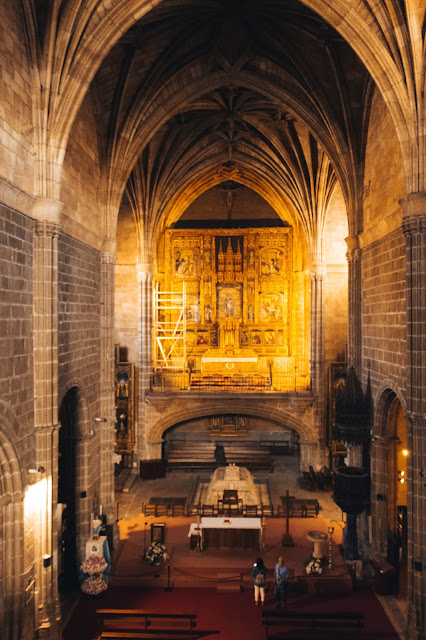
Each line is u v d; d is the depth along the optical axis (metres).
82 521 18.83
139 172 30.08
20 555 12.90
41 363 14.31
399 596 17.39
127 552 20.73
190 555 20.45
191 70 22.05
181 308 35.84
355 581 18.02
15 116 13.08
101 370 21.28
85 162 19.05
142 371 32.12
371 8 14.60
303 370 36.66
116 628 14.55
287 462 34.69
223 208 38.44
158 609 16.47
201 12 19.52
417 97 14.59
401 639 14.72
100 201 21.12
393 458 19.09
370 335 20.33
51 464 14.51
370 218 20.55
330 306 31.95
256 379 34.91
